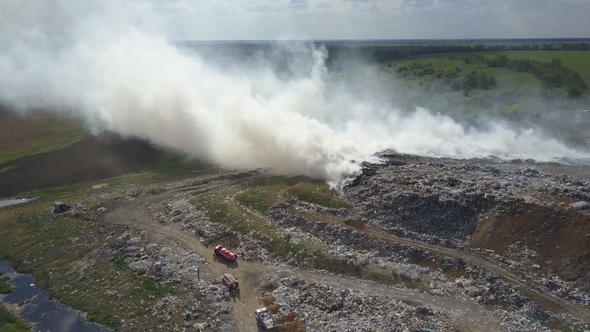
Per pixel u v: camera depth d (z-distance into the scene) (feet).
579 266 220.84
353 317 206.80
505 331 193.98
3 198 371.15
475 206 266.16
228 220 299.58
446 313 205.57
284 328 201.26
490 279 223.30
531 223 245.45
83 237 296.71
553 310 205.05
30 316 228.63
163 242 283.59
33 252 286.46
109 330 214.48
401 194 281.95
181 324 211.00
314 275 241.55
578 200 257.14
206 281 240.53
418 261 242.78
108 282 249.55
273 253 263.29
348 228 269.23
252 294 229.66
